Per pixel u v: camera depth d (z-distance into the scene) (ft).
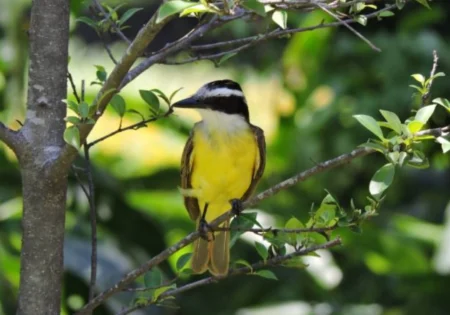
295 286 44.96
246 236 40.88
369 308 44.50
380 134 18.38
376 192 18.31
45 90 21.30
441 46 42.98
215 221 21.35
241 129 27.50
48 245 20.99
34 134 21.09
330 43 45.37
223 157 27.17
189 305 44.50
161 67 71.61
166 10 16.89
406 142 18.33
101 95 19.21
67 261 37.14
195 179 27.81
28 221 20.99
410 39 43.04
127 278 20.76
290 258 20.99
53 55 21.40
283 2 19.65
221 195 27.86
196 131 27.63
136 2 62.75
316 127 44.83
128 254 40.52
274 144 47.75
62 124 21.35
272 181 46.88
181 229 44.34
